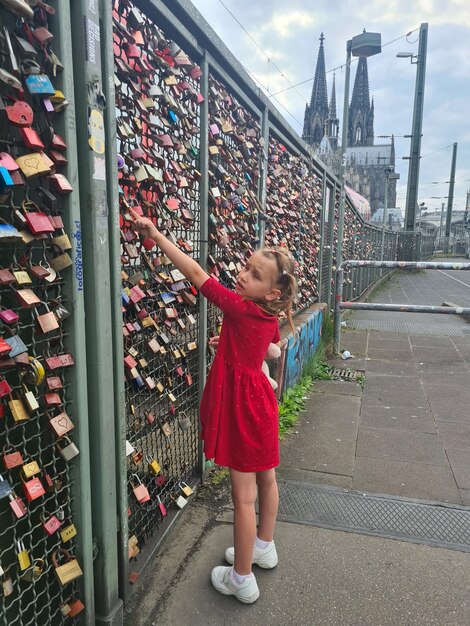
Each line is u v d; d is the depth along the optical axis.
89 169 1.63
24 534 1.51
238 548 2.07
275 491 2.25
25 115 1.33
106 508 1.85
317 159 6.03
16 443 1.53
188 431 2.91
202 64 2.60
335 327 6.50
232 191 3.13
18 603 1.60
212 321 3.12
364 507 2.87
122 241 2.01
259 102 3.58
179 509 2.68
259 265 1.96
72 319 1.61
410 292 16.88
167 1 2.20
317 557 2.41
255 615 2.05
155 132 2.18
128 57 1.92
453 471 3.34
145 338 2.20
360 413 4.43
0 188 1.31
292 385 4.84
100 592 1.88
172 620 2.02
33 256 1.54
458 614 2.07
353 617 2.04
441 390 5.12
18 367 1.40
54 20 1.46
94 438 1.79
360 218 12.34
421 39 23.39
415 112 24.52
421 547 2.50
